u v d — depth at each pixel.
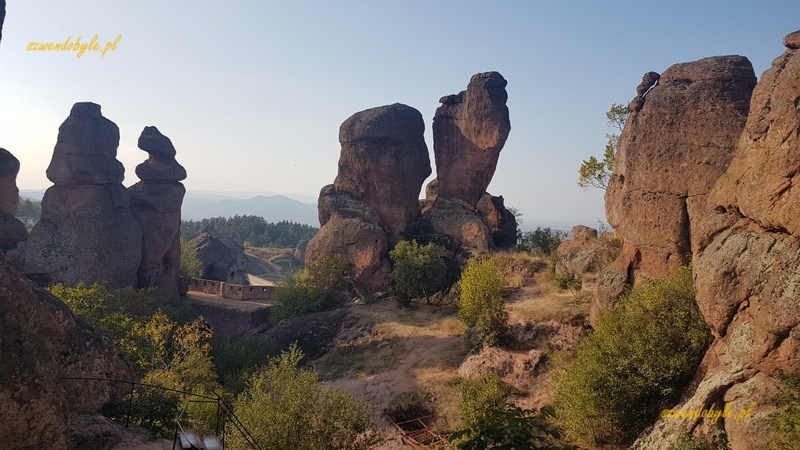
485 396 19.94
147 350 23.39
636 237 21.12
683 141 19.92
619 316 17.50
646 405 15.86
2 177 35.97
